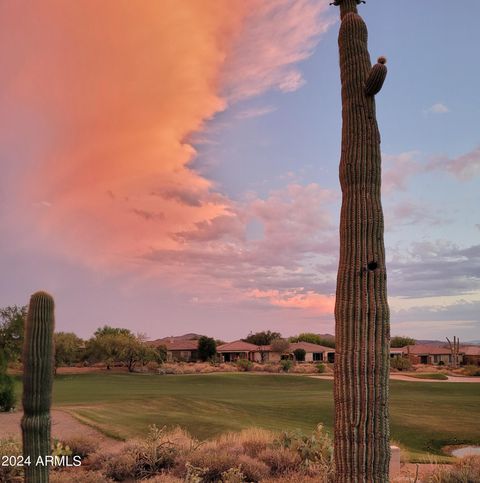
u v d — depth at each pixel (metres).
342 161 7.00
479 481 11.95
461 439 24.84
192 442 15.04
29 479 6.57
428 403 37.44
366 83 7.00
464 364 110.25
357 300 6.37
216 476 12.63
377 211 6.65
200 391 45.84
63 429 19.94
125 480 12.62
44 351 6.75
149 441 14.27
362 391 6.12
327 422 28.08
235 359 108.38
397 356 107.62
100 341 80.19
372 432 6.06
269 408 31.62
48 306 6.89
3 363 27.55
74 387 47.16
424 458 16.89
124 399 32.03
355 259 6.50
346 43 7.41
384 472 6.04
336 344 6.46
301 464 13.53
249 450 14.73
